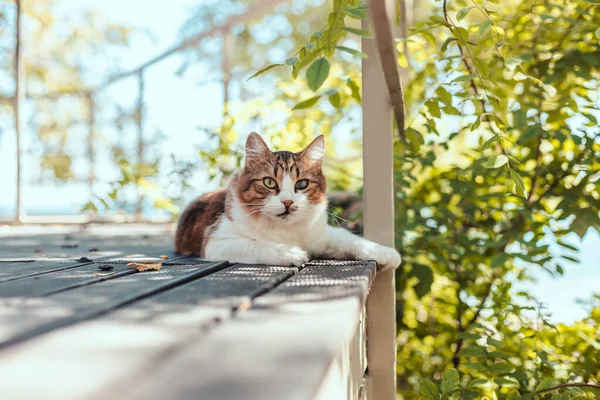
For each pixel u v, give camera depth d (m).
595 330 3.07
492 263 2.92
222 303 1.19
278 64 1.77
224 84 6.26
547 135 2.99
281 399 0.60
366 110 2.24
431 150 3.55
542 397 2.66
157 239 4.40
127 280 1.63
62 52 9.46
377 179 2.27
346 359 1.44
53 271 1.91
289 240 2.38
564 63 3.15
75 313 1.11
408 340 3.71
